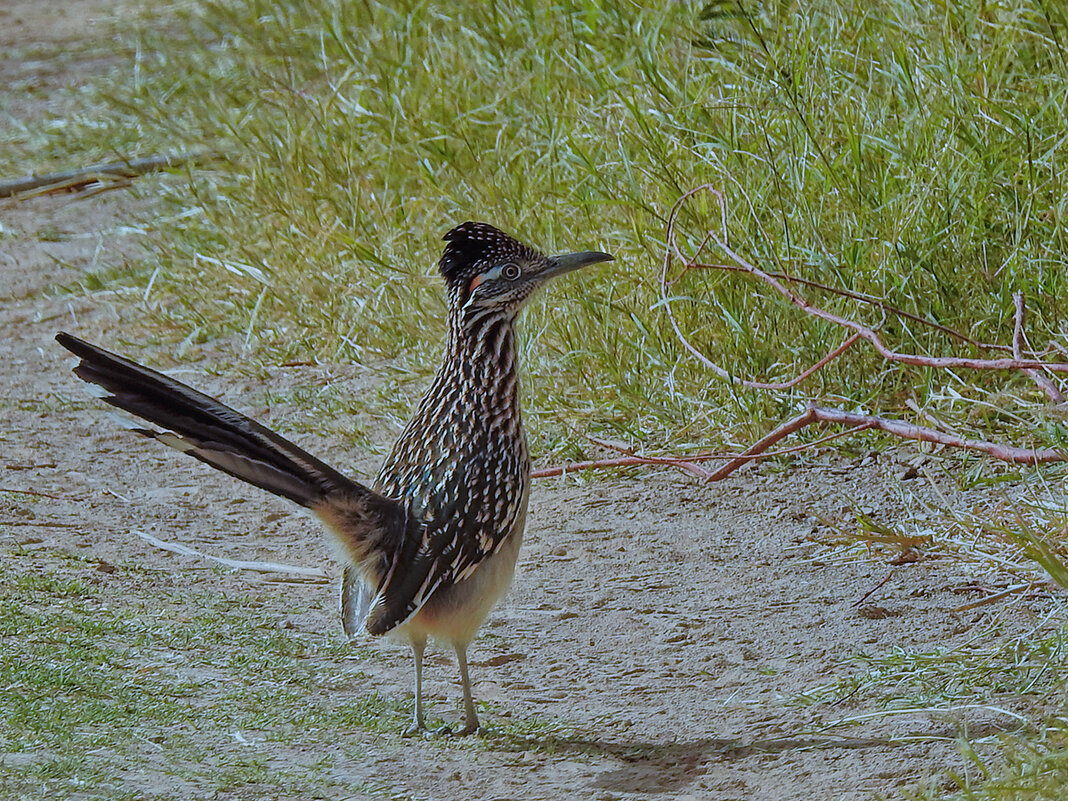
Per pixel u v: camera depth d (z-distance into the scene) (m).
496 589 8.00
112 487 11.74
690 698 8.30
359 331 14.55
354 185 15.74
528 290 8.21
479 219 14.40
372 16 18.56
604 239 13.52
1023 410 11.47
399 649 9.02
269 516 11.23
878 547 10.20
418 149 15.57
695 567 10.18
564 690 8.46
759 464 11.74
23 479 11.79
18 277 16.66
